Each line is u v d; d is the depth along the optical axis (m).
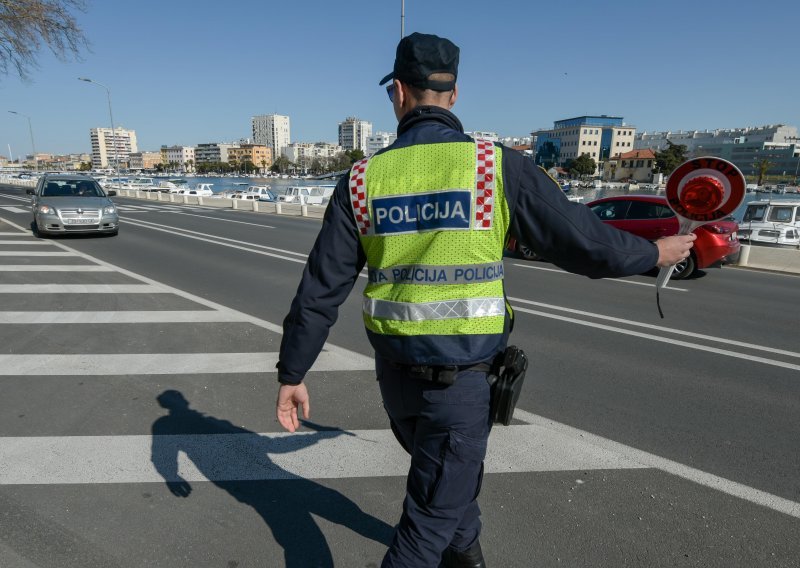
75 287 7.79
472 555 1.97
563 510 2.66
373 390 4.12
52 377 4.34
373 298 1.60
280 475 2.96
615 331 5.90
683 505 2.72
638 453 3.24
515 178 1.46
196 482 2.88
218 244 12.94
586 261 1.47
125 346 5.14
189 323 5.96
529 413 3.79
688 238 1.59
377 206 1.52
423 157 1.50
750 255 11.17
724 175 1.54
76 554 2.33
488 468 3.05
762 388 4.30
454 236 1.47
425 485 1.59
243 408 3.80
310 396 4.00
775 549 2.39
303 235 15.24
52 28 18.14
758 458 3.20
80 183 14.23
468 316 1.50
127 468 3.01
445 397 1.53
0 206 24.23
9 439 3.31
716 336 5.77
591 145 157.12
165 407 3.80
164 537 2.45
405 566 1.57
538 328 5.99
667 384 4.36
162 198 36.72
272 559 2.32
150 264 9.92
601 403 3.97
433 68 1.57
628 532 2.50
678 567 2.27
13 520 2.54
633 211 10.41
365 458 3.15
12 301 6.89
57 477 2.91
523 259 11.25
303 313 1.57
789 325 6.30
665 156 115.62
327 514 2.63
